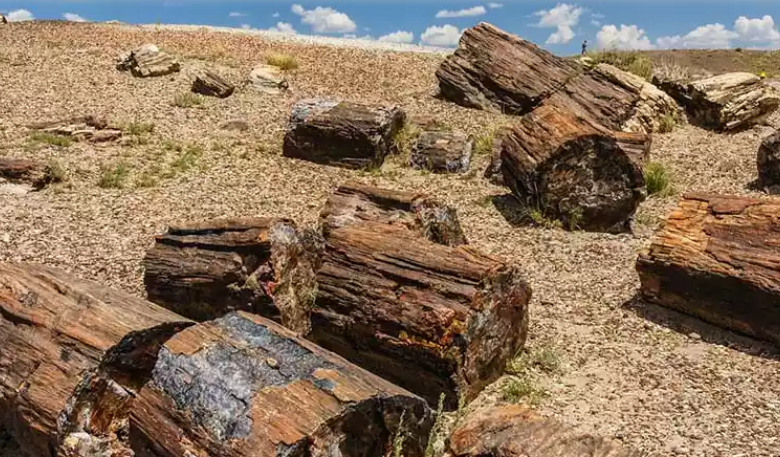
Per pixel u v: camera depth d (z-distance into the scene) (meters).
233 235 5.86
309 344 4.29
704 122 13.97
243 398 3.74
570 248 8.65
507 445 3.96
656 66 17.73
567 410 5.24
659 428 4.97
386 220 7.02
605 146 8.91
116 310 4.46
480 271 5.32
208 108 14.25
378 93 15.77
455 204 10.19
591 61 16.58
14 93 14.24
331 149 11.62
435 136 11.83
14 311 4.61
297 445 3.48
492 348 5.52
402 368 5.37
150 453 3.90
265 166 11.41
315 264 6.26
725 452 4.66
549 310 7.02
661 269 6.73
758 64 26.56
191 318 6.11
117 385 4.27
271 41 21.50
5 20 22.41
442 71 15.06
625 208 9.12
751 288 6.12
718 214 6.82
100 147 11.68
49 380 4.18
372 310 5.40
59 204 9.22
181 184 10.29
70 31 20.80
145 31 21.92
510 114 14.38
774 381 5.64
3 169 9.62
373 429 3.90
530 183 9.28
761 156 10.45
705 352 6.16
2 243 7.88
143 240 8.23
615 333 6.54
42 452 4.22
